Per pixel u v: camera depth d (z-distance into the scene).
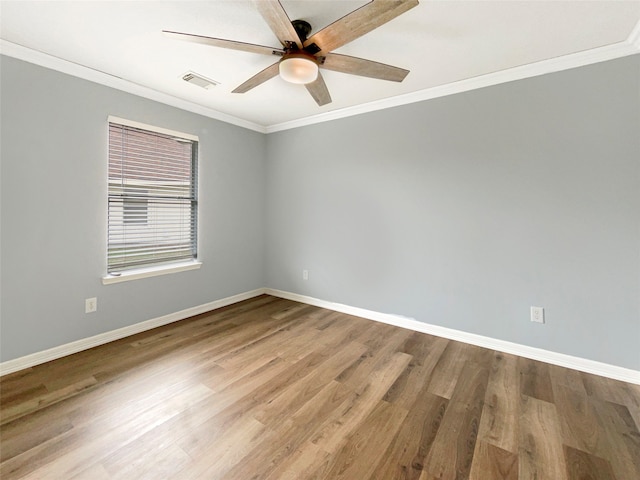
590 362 2.26
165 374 2.17
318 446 1.52
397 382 2.11
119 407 1.79
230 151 3.73
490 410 1.81
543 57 2.26
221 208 3.66
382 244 3.25
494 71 2.48
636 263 2.10
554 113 2.33
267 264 4.28
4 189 2.14
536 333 2.46
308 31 1.88
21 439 1.53
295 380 2.11
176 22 1.88
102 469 1.36
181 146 3.25
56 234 2.39
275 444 1.53
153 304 3.04
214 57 2.30
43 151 2.30
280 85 2.78
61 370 2.21
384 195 3.21
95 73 2.51
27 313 2.26
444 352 2.58
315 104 3.25
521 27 1.89
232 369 2.25
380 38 2.02
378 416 1.75
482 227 2.67
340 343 2.73
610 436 1.61
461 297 2.80
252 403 1.85
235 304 3.85
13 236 2.19
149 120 2.91
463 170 2.73
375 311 3.33
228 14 1.80
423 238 2.98
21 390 1.95
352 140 3.40
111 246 2.75
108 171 2.68
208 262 3.55
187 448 1.49
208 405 1.83
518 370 2.29
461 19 1.82
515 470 1.39
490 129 2.59
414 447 1.52
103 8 1.74
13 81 2.14
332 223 3.62
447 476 1.35
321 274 3.76
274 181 4.15
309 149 3.77
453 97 2.75
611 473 1.38
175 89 2.89
